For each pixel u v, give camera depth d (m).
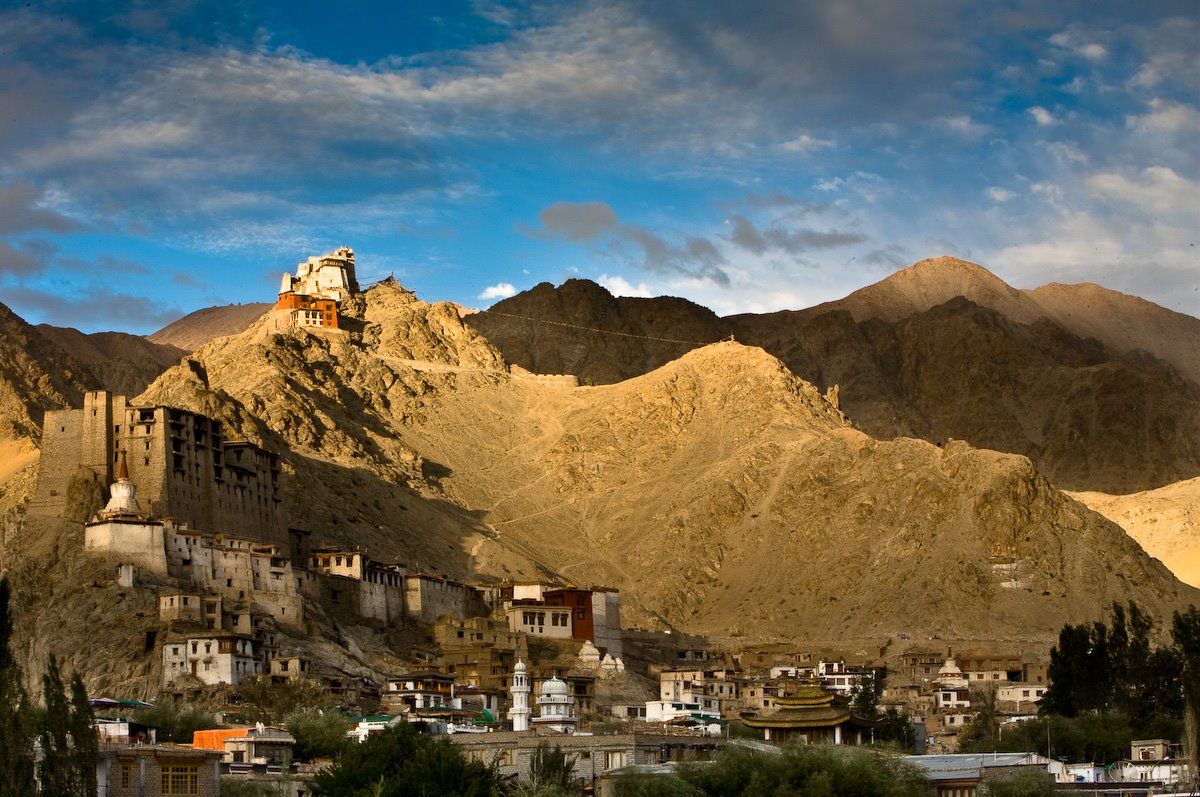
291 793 149.50
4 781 131.62
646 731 173.38
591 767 154.50
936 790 145.38
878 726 178.75
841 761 142.00
